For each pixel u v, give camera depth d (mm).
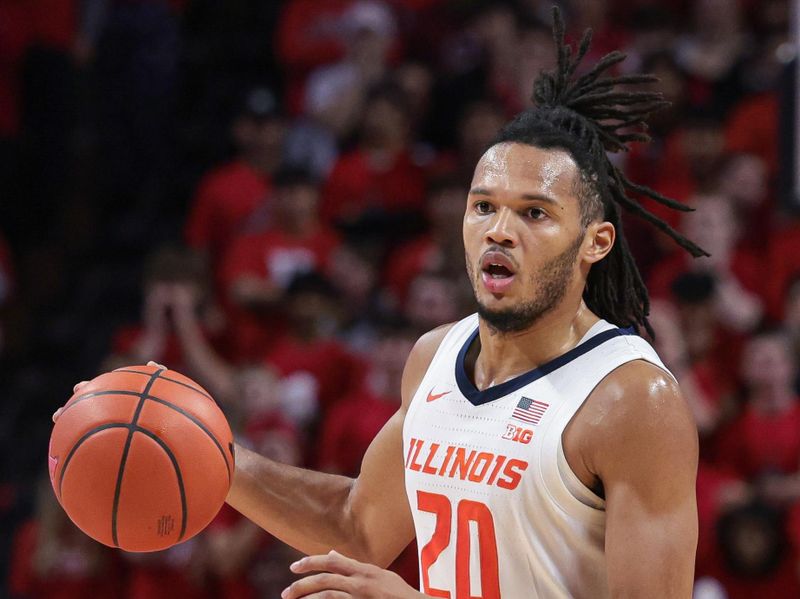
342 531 7355
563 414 6250
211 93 23750
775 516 13891
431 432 6621
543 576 6301
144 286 19984
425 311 15969
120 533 6379
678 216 18109
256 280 17922
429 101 20781
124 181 22953
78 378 20188
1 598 15812
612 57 6910
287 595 5824
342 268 18406
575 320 6590
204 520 6504
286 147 20562
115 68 23000
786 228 18188
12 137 22109
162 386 6531
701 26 21375
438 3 22297
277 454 15062
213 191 19781
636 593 5855
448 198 18125
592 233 6457
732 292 17156
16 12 22250
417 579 13188
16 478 18828
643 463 6008
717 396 16031
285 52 22406
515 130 6496
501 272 6285
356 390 16406
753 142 20031
